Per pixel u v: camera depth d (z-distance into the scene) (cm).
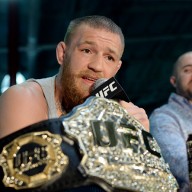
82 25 103
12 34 554
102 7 725
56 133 70
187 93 228
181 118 207
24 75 834
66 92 102
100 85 91
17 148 70
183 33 801
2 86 757
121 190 67
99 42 99
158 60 822
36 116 91
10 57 540
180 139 194
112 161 68
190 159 133
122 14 753
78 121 71
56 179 66
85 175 66
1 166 70
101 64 98
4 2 696
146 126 84
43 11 706
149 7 739
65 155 68
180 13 758
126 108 86
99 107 75
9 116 86
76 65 99
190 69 230
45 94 103
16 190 67
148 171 71
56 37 776
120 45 102
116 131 72
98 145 69
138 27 786
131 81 827
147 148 75
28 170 68
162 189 72
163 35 802
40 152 68
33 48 771
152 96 828
